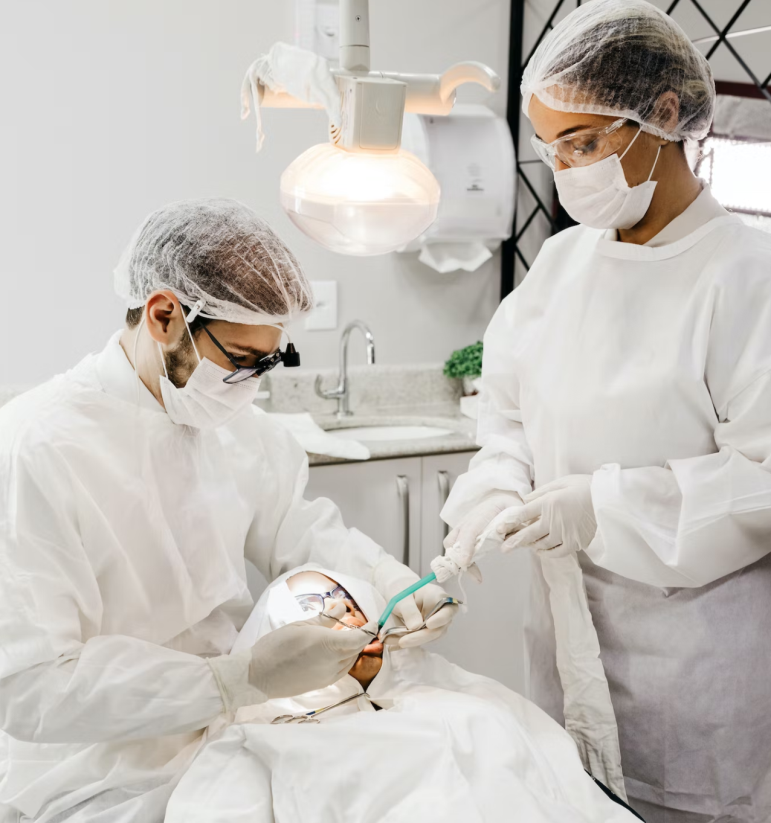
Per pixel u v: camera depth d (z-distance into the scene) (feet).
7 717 3.29
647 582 4.06
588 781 3.60
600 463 4.27
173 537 3.90
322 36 7.86
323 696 3.93
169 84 7.53
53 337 5.63
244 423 4.64
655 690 4.38
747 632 4.21
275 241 3.58
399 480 7.62
